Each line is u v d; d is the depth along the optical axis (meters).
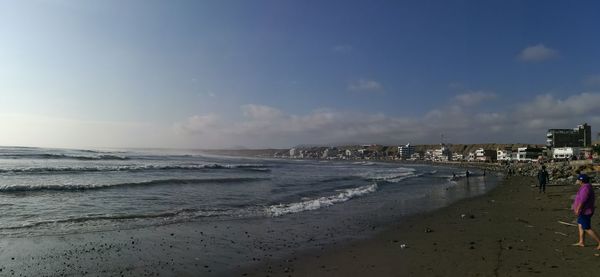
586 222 9.76
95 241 11.12
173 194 23.62
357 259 9.61
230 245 11.09
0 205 17.31
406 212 18.47
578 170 40.97
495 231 12.84
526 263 8.55
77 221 14.02
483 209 19.14
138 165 50.47
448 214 17.67
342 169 78.69
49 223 13.50
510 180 47.72
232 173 47.16
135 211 16.92
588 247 9.87
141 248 10.48
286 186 32.47
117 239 11.45
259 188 29.69
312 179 42.56
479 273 7.94
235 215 16.55
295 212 17.95
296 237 12.41
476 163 156.50
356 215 17.36
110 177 33.28
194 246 10.87
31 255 9.46
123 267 8.70
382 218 16.55
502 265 8.47
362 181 41.62
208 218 15.59
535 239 11.17
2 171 33.16
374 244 11.41
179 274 8.30
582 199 9.76
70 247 10.37
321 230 13.68
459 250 10.16
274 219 15.87
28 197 19.91
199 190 26.47
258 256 9.92
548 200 22.00
